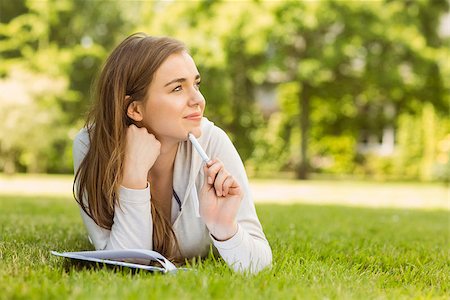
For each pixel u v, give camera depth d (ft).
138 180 9.63
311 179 75.87
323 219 23.04
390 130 84.69
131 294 7.43
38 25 85.15
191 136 9.34
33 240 13.46
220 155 10.15
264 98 89.92
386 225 21.79
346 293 8.42
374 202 41.04
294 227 18.65
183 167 9.95
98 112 9.68
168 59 9.27
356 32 71.41
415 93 78.79
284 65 72.08
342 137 83.66
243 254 9.30
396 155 80.23
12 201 28.19
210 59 71.20
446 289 9.64
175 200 10.14
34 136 68.74
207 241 10.69
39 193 40.55
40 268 9.31
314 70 70.64
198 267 9.50
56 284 8.23
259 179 74.08
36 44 88.22
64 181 61.21
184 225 10.23
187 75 9.30
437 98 78.59
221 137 10.24
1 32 85.05
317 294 8.18
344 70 75.20
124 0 89.15
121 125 9.52
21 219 18.71
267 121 84.53
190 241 10.43
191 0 74.13
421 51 73.20
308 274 9.70
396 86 74.33
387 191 54.34
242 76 77.82
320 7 69.72
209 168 9.08
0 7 88.22
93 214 10.06
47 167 80.07
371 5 71.10
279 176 80.84
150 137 9.55
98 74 9.77
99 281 8.37
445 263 12.45
